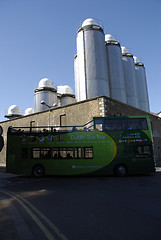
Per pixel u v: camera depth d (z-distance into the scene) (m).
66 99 42.00
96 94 28.84
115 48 34.41
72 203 5.66
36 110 37.88
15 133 13.58
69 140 12.91
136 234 3.34
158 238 3.16
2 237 3.28
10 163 13.16
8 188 8.87
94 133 12.87
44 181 10.84
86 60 30.27
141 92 40.06
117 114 21.12
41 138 13.16
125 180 10.46
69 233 3.44
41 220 4.18
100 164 12.40
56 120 23.72
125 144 12.61
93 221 4.06
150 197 6.22
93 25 31.98
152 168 12.27
